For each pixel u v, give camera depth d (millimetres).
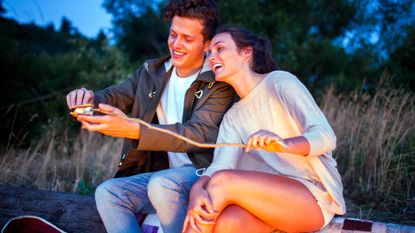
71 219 2707
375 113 4465
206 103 2559
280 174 2260
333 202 2189
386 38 7121
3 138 6250
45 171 4281
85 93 2510
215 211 2035
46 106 7137
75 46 11555
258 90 2340
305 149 2004
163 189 2299
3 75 7457
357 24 7656
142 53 10859
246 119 2363
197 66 2648
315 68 7141
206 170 2350
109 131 2240
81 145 5516
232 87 2598
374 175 3562
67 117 6648
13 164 4426
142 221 2561
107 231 2434
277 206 2076
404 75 6465
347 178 3797
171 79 2701
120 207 2441
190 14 2510
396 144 3727
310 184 2152
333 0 7664
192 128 2441
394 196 3410
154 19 10547
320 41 7559
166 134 2342
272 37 7184
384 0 7449
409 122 4117
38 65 8578
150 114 2664
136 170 2725
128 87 2820
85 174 4559
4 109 6434
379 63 6945
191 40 2545
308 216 2115
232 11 7086
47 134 5891
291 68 6938
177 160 2648
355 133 4215
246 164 2426
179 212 2307
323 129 2086
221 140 2432
